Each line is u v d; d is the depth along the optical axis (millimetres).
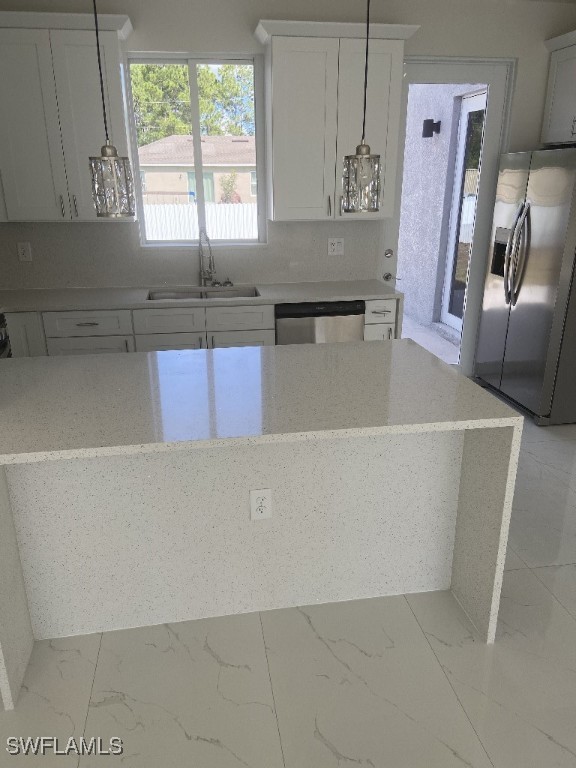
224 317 3646
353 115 3627
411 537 2180
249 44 3732
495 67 4094
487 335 4348
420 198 5715
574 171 3223
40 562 1929
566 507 2830
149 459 1883
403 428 1607
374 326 3863
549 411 3730
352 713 1731
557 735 1657
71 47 3314
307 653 1955
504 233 4008
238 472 1957
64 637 2033
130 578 2016
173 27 3648
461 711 1735
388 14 3812
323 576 2166
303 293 3826
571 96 3857
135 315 3580
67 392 1860
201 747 1628
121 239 4023
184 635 2037
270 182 3805
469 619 2109
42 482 1841
